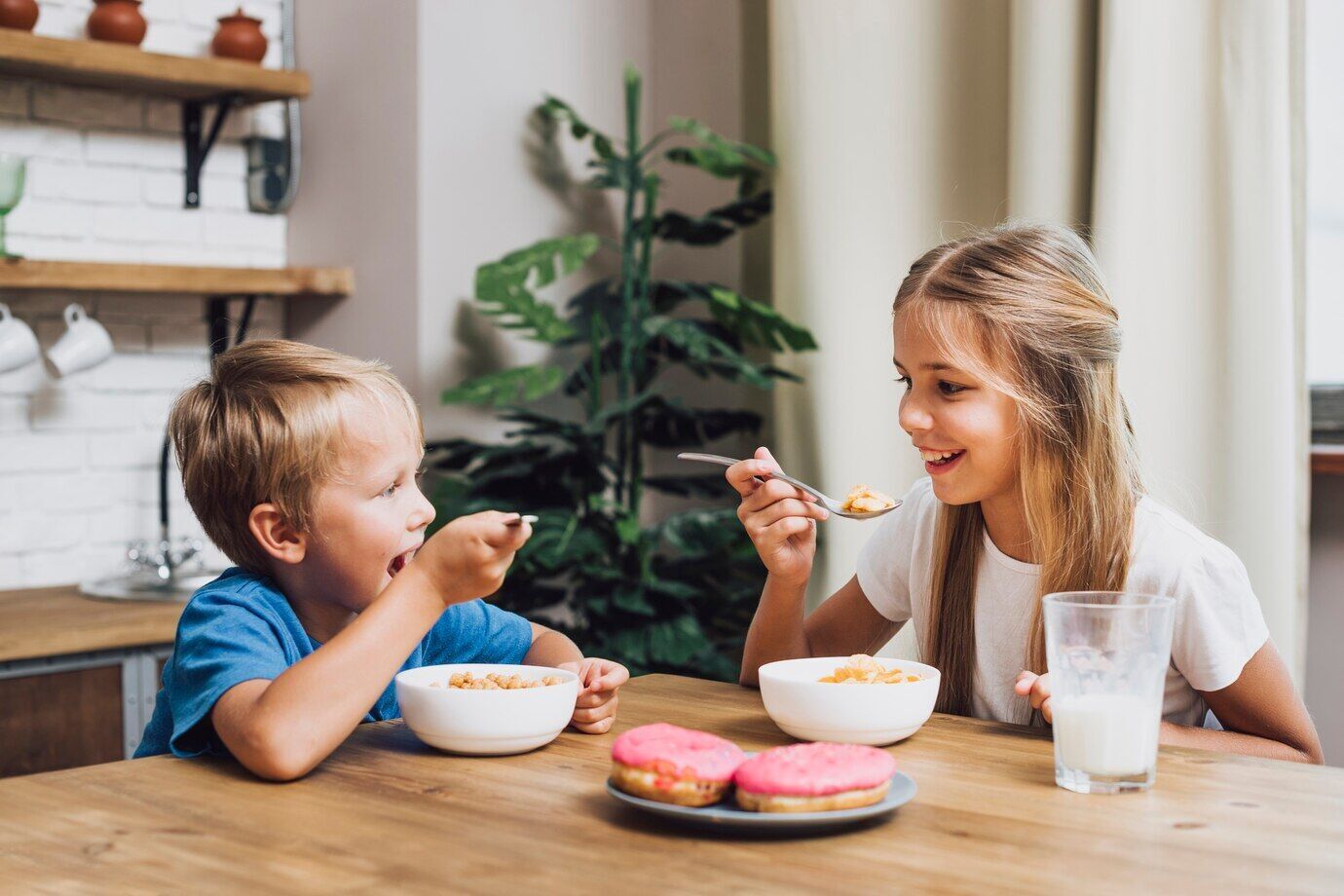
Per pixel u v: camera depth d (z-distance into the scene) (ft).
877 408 7.93
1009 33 7.47
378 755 3.24
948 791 2.87
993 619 4.25
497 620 4.25
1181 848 2.46
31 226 7.94
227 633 3.36
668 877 2.32
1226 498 6.47
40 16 7.79
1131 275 6.59
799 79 8.09
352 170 8.57
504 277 7.82
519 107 8.66
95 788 2.95
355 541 3.60
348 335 8.66
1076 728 2.86
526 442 8.15
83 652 6.60
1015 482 4.07
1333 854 2.43
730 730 3.48
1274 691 3.82
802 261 8.13
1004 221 7.44
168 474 8.16
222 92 8.23
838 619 4.84
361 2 8.46
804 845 2.49
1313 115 7.27
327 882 2.30
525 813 2.72
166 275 7.69
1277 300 6.38
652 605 7.93
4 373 7.23
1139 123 6.56
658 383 9.50
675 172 9.62
